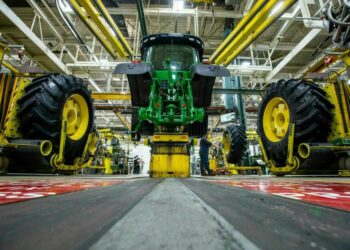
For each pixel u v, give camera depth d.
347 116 3.01
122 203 0.48
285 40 9.73
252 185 1.30
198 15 7.32
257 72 10.10
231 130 5.98
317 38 7.81
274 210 0.42
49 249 0.18
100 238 0.22
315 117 2.84
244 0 7.17
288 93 3.15
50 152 2.69
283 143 3.21
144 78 3.27
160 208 0.42
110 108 9.73
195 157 18.20
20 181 1.55
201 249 0.17
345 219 0.35
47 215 0.36
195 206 0.44
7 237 0.23
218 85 13.38
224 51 5.94
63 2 6.74
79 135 3.44
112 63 9.16
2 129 2.60
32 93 2.68
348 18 2.98
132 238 0.22
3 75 2.83
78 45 9.17
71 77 3.16
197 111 3.48
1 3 6.02
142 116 3.34
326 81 3.73
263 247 0.20
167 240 0.21
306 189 1.04
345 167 2.76
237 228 0.29
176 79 3.41
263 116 3.88
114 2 7.04
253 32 5.42
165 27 9.16
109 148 9.98
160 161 2.67
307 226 0.30
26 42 7.88
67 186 1.10
